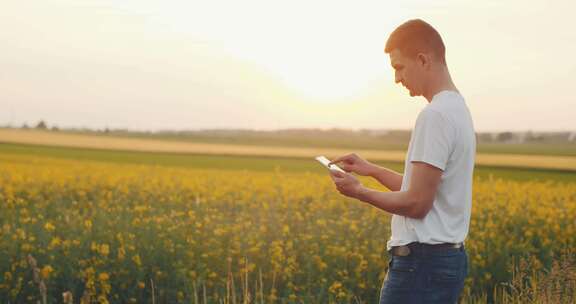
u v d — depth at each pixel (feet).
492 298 21.12
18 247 20.99
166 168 66.39
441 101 9.72
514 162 85.56
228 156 106.63
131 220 26.55
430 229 9.78
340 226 25.61
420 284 9.85
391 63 10.32
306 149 138.51
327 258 21.50
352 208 32.04
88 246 21.47
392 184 11.93
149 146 137.39
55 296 19.70
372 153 122.72
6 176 45.83
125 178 49.06
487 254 23.45
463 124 9.75
